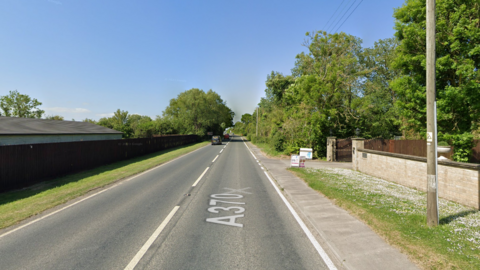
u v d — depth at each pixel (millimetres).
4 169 9672
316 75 20609
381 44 32062
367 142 15492
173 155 23750
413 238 4480
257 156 23125
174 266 3764
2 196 8805
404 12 12109
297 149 21766
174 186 9898
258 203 7379
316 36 22719
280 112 31625
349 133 21922
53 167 12305
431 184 5117
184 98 63406
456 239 4422
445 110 10961
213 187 9695
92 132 26766
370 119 24406
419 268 3514
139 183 10570
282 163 17234
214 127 69500
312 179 10562
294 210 6648
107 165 17078
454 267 3506
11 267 3750
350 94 21422
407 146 14789
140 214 6340
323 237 4676
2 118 21750
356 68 23219
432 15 5121
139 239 4781
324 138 20859
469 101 10227
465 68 9758
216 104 65062
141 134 42375
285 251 4266
